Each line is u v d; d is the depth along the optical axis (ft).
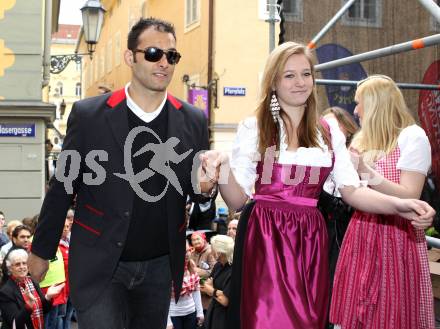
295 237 9.42
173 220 10.08
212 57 61.11
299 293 9.13
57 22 82.53
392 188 10.23
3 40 41.45
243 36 61.26
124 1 101.50
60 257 23.29
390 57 18.10
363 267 10.53
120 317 10.02
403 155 10.48
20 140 41.32
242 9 61.21
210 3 61.72
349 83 16.90
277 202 9.55
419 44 13.62
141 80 9.82
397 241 10.47
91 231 9.82
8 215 41.19
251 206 9.75
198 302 21.02
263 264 9.30
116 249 9.75
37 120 41.52
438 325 16.34
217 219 36.96
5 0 41.52
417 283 10.49
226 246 17.87
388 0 17.71
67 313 25.17
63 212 9.93
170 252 10.12
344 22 17.60
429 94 18.38
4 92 41.29
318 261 9.46
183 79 66.54
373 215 10.61
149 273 10.22
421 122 18.26
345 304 10.64
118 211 9.75
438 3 17.65
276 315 8.97
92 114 9.83
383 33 17.79
